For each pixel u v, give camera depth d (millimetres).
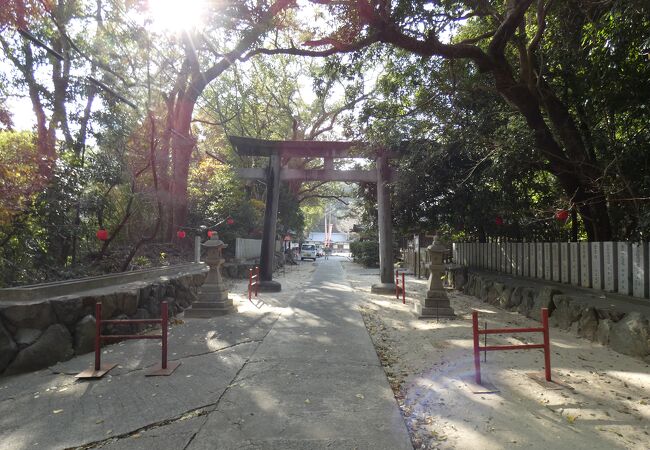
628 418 4223
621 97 7680
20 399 4859
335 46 9508
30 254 9734
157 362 6203
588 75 8164
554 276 10164
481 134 10195
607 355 6348
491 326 8641
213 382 5340
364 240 33938
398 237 28172
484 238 15203
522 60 9016
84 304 6785
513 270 12477
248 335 7875
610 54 7043
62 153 10938
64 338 6320
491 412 4402
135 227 14930
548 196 11453
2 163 8242
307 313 10281
